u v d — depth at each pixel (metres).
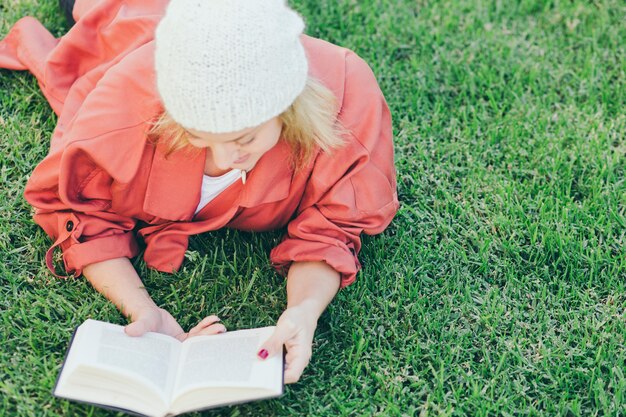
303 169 1.97
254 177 1.94
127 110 1.87
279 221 2.16
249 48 1.54
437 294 2.22
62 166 1.89
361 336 2.10
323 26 2.97
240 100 1.54
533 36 3.01
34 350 2.02
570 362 2.08
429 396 1.99
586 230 2.38
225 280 2.21
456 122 2.70
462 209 2.41
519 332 2.14
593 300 2.22
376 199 2.05
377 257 2.28
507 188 2.47
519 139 2.64
